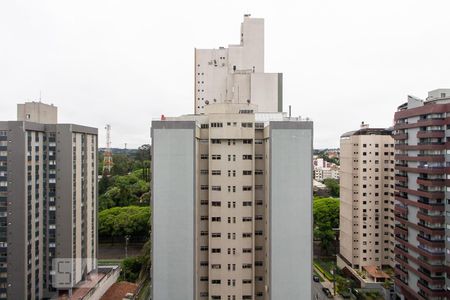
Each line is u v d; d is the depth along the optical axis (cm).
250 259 5559
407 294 7688
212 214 5544
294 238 5188
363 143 10394
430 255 6806
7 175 7394
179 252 5084
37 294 7869
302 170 5197
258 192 5700
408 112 7681
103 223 12412
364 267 10175
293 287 5172
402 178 7906
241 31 11488
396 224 8219
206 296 5628
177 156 5100
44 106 8656
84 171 8812
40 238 8006
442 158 6775
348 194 10831
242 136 5522
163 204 5094
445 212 6750
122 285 8606
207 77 10925
